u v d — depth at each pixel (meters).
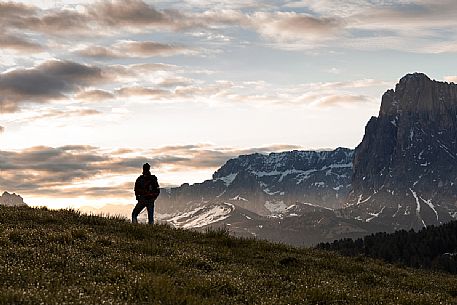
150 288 13.76
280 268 21.30
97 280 15.10
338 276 21.39
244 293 15.60
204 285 15.27
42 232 21.22
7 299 11.41
